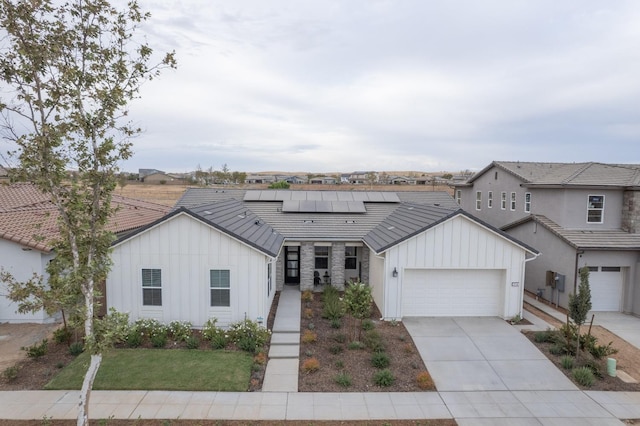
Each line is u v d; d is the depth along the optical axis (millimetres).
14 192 20750
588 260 16750
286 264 20266
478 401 9898
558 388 10578
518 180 22469
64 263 7906
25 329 14141
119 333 8008
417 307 15805
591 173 19641
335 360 11906
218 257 13586
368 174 114750
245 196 23844
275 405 9547
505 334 14055
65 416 8906
